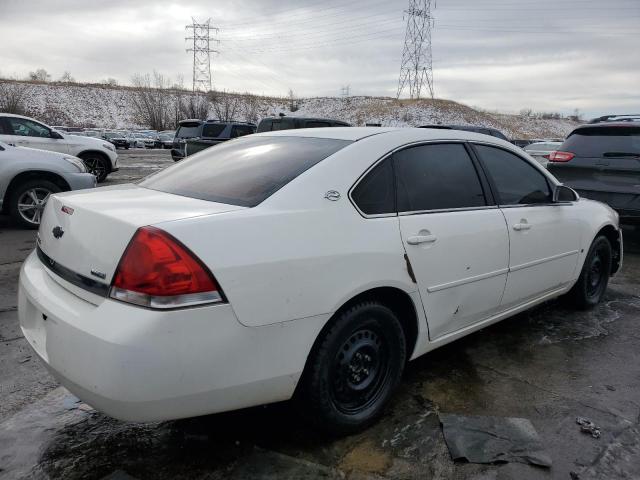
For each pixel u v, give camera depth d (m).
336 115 73.00
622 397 3.12
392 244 2.66
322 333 2.44
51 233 2.54
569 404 3.01
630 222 6.70
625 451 2.58
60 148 12.30
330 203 2.53
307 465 2.42
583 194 6.95
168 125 69.81
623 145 6.66
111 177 14.61
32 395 3.01
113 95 75.00
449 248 2.97
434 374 3.34
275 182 2.54
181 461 2.44
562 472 2.41
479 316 3.35
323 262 2.37
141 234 2.04
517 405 2.99
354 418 2.62
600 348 3.81
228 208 2.34
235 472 2.37
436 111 68.06
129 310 1.99
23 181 7.49
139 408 1.98
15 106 61.34
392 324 2.72
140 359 1.94
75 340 2.04
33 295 2.40
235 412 2.85
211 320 2.05
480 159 3.45
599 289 4.71
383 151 2.86
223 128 17.53
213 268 2.07
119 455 2.49
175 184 2.91
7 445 2.55
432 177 3.08
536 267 3.72
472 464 2.44
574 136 7.18
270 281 2.20
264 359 2.21
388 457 2.49
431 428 2.73
